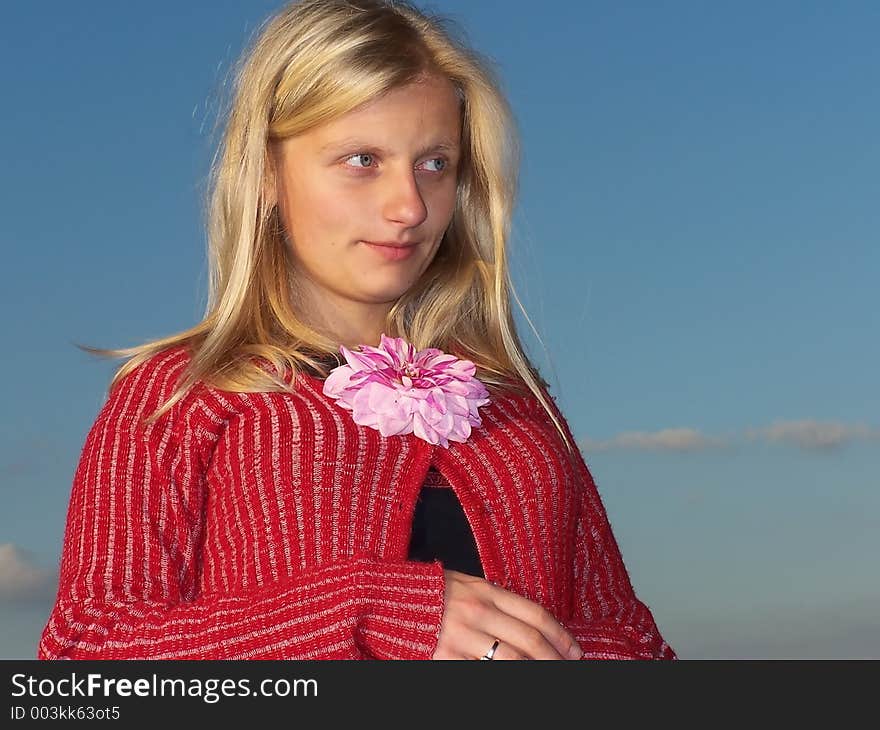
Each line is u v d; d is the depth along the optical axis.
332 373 2.02
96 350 2.06
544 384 2.40
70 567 1.85
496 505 2.06
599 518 2.26
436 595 1.75
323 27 2.01
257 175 2.08
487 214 2.35
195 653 1.72
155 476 1.91
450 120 2.06
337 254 2.04
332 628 1.71
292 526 1.87
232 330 2.06
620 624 2.05
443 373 2.07
